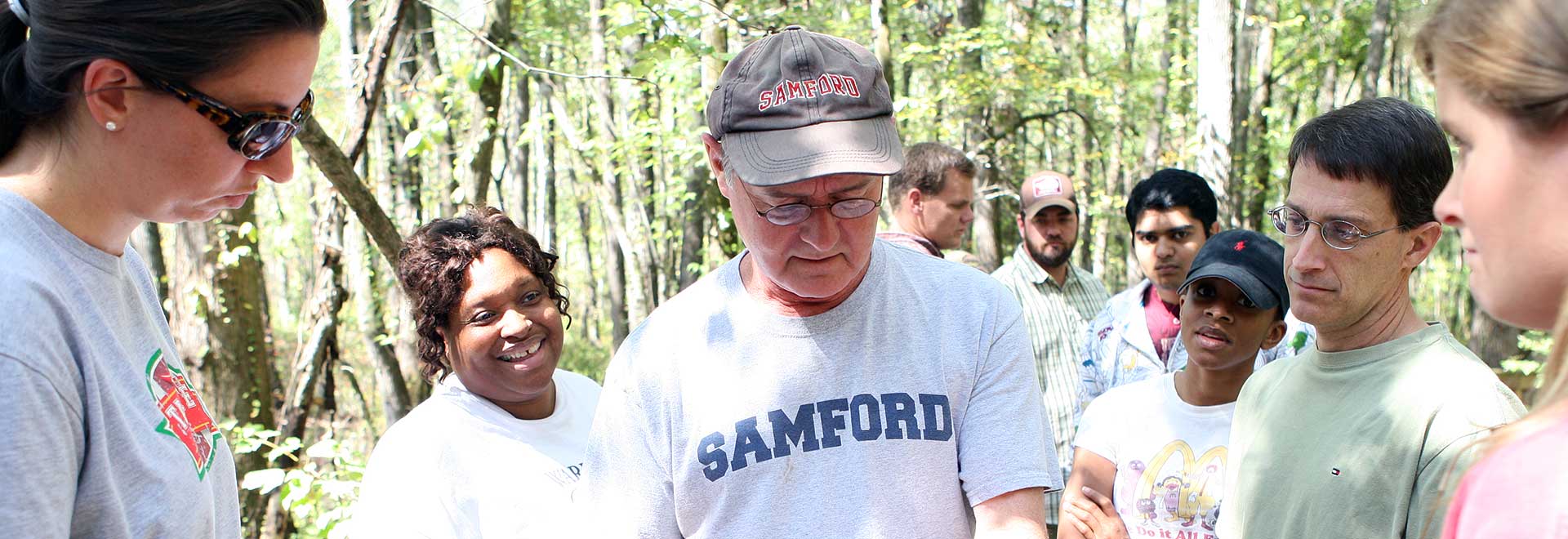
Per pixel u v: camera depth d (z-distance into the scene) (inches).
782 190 59.5
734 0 235.5
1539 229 32.1
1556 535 28.6
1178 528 91.7
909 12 409.4
